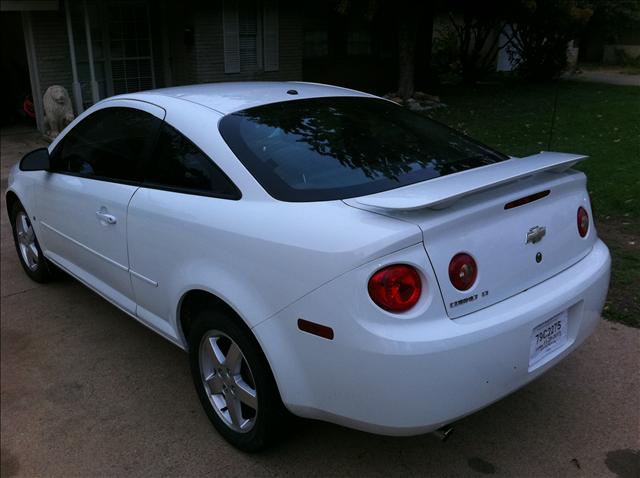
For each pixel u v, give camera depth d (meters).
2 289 4.71
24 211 4.63
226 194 2.64
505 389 2.27
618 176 6.64
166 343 3.83
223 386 2.76
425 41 15.99
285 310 2.29
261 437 2.61
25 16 11.04
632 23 21.42
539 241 2.48
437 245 2.15
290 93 3.29
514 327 2.23
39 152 3.90
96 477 2.68
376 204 2.19
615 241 4.94
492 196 2.37
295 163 2.64
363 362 2.09
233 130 2.79
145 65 12.45
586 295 2.59
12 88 13.51
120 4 11.79
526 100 13.45
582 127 9.84
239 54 12.43
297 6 13.06
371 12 12.76
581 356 3.43
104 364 3.61
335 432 2.88
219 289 2.53
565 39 16.53
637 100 12.56
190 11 11.62
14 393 3.35
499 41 20.23
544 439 2.78
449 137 3.21
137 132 3.24
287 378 2.34
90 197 3.47
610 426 2.85
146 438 2.93
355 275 2.09
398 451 2.74
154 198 2.96
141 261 3.09
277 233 2.33
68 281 4.84
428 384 2.07
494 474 2.58
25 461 2.82
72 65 11.25
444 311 2.13
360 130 2.98
